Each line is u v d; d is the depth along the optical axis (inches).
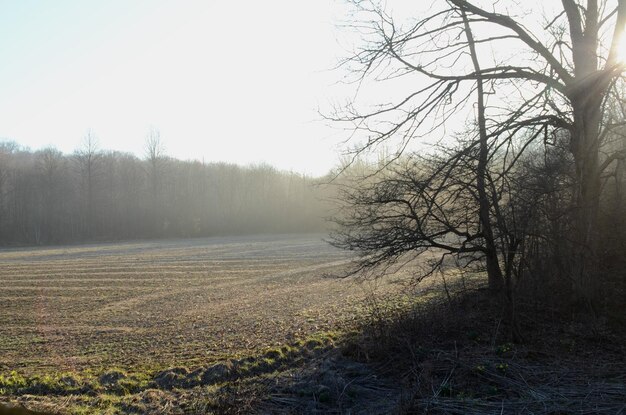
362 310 600.4
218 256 1749.5
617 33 422.6
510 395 299.3
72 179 3383.4
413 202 397.1
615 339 382.3
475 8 448.1
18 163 3609.7
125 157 3567.9
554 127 452.4
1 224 3011.8
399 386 320.8
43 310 772.6
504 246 404.2
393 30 434.6
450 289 627.5
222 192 3405.5
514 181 390.9
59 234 3070.9
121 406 309.0
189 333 562.9
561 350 366.6
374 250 402.6
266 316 637.9
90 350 499.5
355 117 434.3
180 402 310.7
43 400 323.6
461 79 434.3
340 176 439.5
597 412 273.9
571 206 410.3
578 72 455.2
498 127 414.3
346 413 287.1
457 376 324.8
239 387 331.6
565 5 466.3
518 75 437.4
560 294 448.1
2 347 524.1
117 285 1062.4
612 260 488.4
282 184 3420.3
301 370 357.7
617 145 564.1
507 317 402.6
